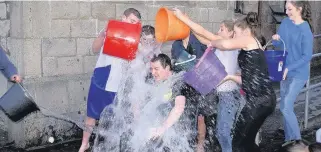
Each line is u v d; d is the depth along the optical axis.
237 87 4.50
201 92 4.20
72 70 5.67
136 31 4.24
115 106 4.70
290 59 5.04
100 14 5.85
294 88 5.05
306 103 6.14
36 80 5.31
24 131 5.25
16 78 4.36
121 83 4.67
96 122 5.38
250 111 4.01
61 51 5.54
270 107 4.05
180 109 4.13
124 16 4.63
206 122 4.70
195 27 4.25
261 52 4.07
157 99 4.28
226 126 4.54
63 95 5.55
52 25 5.42
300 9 4.94
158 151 4.28
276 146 5.36
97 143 4.95
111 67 4.71
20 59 5.25
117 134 4.76
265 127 6.09
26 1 5.18
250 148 4.11
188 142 4.58
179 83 4.25
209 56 4.13
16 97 4.12
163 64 4.17
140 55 4.64
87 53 5.79
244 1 9.06
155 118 4.28
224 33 4.44
